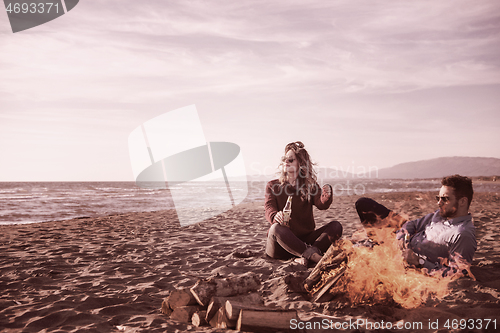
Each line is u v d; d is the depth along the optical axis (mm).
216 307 1975
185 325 1970
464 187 2412
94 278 3143
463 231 2393
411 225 2707
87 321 2035
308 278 2434
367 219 2932
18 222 10094
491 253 3746
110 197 23812
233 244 4980
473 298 2178
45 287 2830
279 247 3502
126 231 6582
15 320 2043
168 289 2791
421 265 2471
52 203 17719
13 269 3484
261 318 1777
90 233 6328
